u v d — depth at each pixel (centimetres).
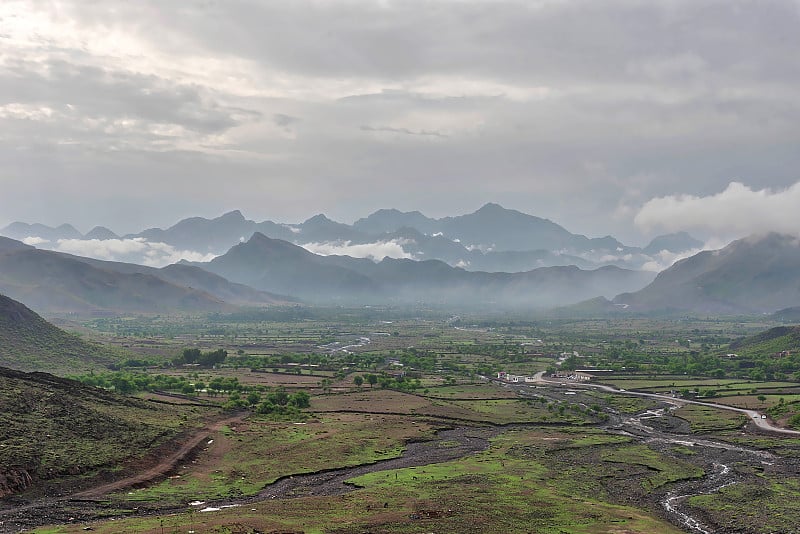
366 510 12281
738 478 16138
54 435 15300
